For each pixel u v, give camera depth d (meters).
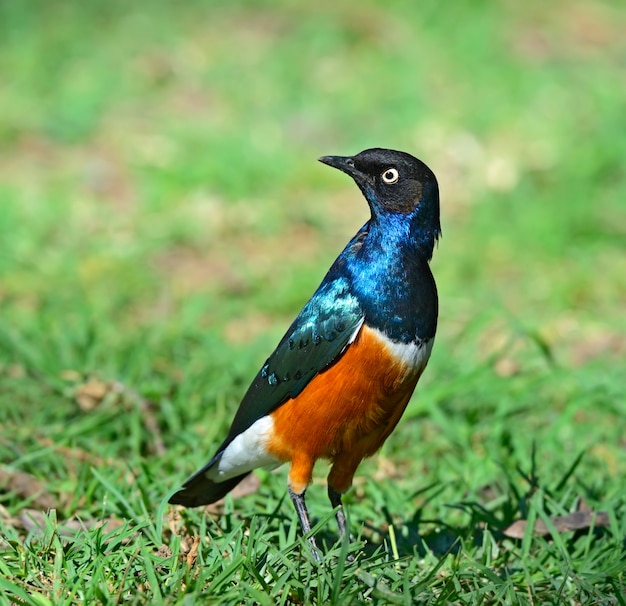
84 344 12.02
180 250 16.23
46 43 22.70
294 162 18.70
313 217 17.14
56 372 11.29
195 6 24.95
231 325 14.05
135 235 16.42
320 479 9.99
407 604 6.98
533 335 11.90
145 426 10.39
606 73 22.20
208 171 18.16
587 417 11.51
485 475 9.93
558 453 10.35
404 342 7.95
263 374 8.25
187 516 8.55
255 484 9.48
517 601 7.33
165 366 11.99
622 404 11.36
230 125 20.06
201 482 8.46
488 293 14.77
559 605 7.43
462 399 11.45
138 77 21.69
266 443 8.20
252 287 15.04
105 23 24.06
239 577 7.19
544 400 11.62
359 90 21.36
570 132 19.72
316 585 7.18
